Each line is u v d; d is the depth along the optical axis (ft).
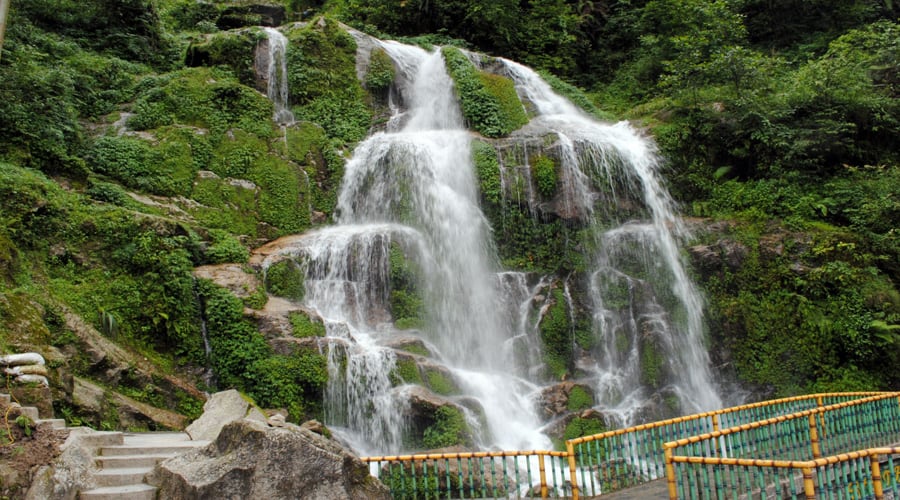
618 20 106.93
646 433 32.12
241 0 101.91
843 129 67.51
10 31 63.57
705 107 72.08
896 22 95.50
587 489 31.76
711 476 25.46
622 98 95.14
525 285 57.67
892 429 34.73
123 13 77.05
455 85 74.59
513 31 99.25
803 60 92.79
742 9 101.30
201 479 22.24
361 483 24.38
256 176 59.52
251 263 50.39
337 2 105.19
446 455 28.04
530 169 62.90
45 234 42.86
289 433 23.40
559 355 54.39
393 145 63.52
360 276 53.16
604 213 63.21
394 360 44.21
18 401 28.19
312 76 72.49
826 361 55.11
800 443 30.09
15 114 48.98
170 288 43.80
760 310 58.08
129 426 35.42
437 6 96.73
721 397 56.18
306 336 44.42
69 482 23.39
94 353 37.19
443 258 57.98
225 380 42.11
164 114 60.95
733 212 64.85
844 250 58.95
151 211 51.03
